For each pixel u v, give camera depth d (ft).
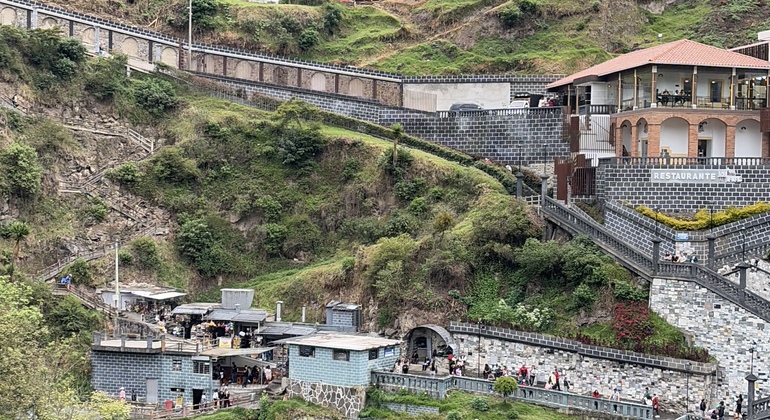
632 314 348.38
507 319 360.28
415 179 452.76
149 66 545.03
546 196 396.98
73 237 447.83
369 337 362.53
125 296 418.51
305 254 456.86
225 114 508.12
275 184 479.00
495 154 483.51
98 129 494.59
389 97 579.89
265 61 583.99
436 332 366.22
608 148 458.50
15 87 481.87
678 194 394.32
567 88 497.46
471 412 320.50
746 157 401.90
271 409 341.82
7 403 267.59
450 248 386.73
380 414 331.36
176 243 458.50
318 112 510.58
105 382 363.15
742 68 433.89
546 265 368.89
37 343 302.04
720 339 339.57
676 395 333.83
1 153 446.19
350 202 462.19
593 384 344.28
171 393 358.23
